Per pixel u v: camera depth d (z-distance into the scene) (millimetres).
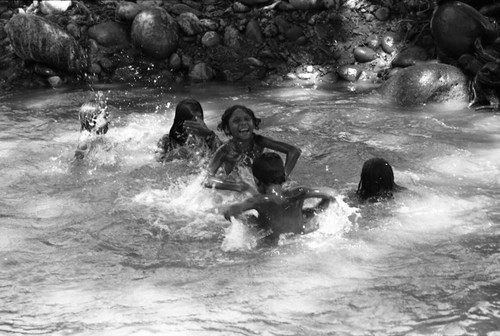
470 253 4965
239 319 4180
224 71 10883
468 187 6270
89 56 11070
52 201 6211
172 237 5426
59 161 7258
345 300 4367
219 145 6883
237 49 11109
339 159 7078
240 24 11289
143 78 10938
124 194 6328
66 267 4969
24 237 5480
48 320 4246
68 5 11703
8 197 6320
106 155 7363
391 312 4219
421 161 7000
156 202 6121
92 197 6281
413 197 5977
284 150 6254
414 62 10367
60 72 10938
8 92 10438
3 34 11312
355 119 8539
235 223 5414
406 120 8445
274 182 5277
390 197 5961
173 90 10391
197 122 6848
